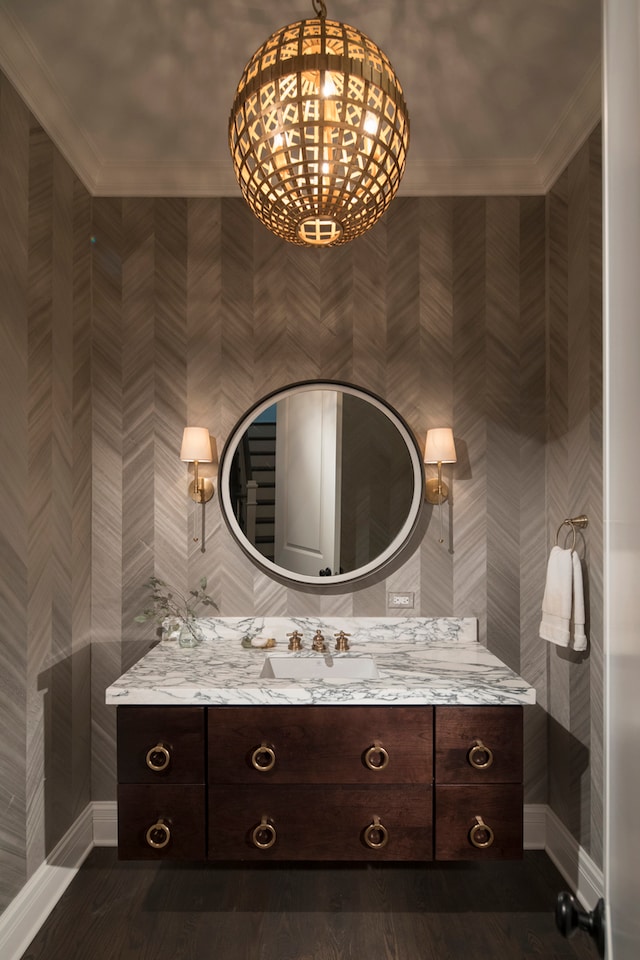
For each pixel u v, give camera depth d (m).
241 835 1.96
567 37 1.97
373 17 1.90
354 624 2.66
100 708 2.67
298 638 2.46
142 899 2.23
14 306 2.03
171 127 2.45
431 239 2.75
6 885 1.93
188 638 2.50
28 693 2.09
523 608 2.70
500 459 2.72
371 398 2.69
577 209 2.41
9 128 2.01
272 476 2.68
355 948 1.97
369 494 2.68
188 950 1.96
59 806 2.33
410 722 1.97
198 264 2.73
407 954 1.95
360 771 1.97
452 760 1.97
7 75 1.99
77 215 2.58
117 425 2.71
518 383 2.73
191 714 1.97
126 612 2.69
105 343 2.72
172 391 2.72
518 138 2.53
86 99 2.27
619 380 0.48
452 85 2.20
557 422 2.61
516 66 2.11
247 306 2.73
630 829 0.44
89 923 2.10
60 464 2.38
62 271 2.42
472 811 1.96
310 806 1.96
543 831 2.64
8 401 1.99
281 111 1.28
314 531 2.68
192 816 1.96
